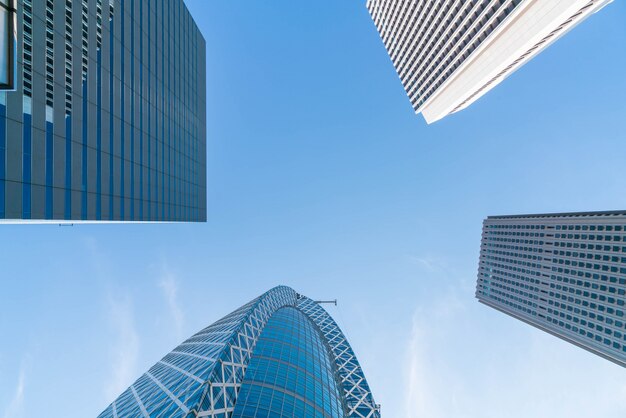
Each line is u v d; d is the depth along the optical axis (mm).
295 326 83125
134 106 38031
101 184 31016
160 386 55688
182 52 54469
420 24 91375
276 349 62219
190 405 35875
